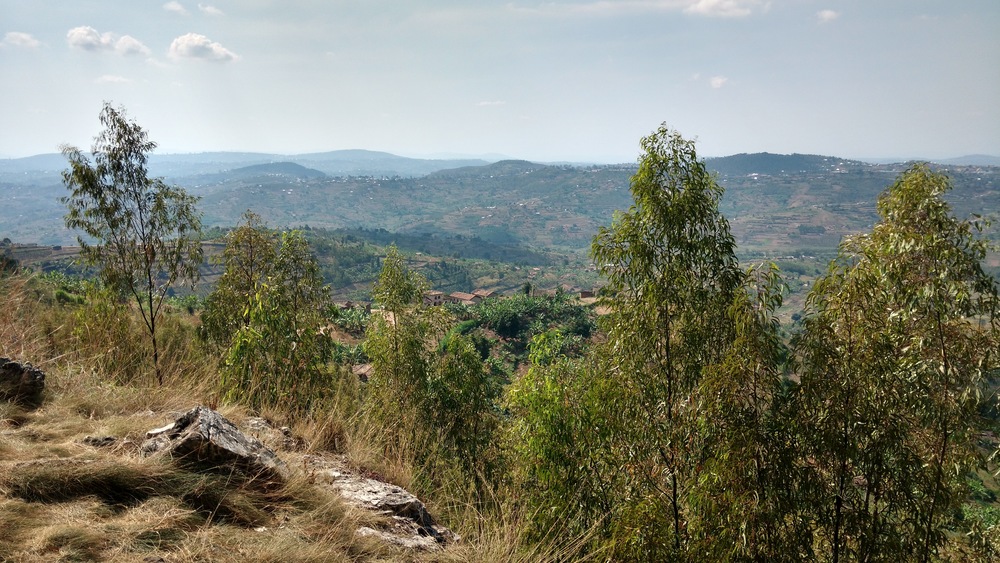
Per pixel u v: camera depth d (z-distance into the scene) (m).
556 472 8.06
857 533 6.01
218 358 8.61
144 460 3.61
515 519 5.85
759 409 5.93
